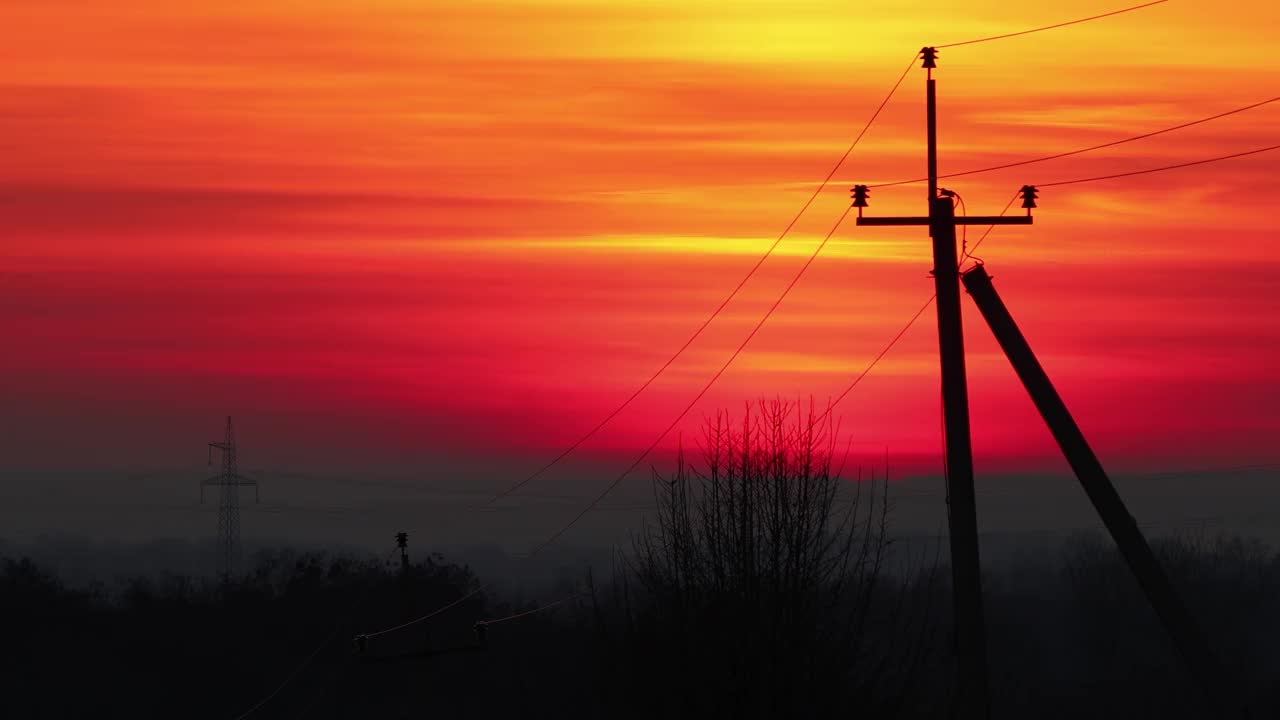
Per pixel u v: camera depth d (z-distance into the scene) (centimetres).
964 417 8650
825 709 8394
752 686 8394
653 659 8831
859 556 8831
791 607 8488
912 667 8769
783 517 8631
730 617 8519
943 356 8719
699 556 8762
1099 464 9156
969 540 8525
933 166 9012
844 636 8650
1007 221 8862
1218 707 8738
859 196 8944
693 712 8500
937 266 8819
